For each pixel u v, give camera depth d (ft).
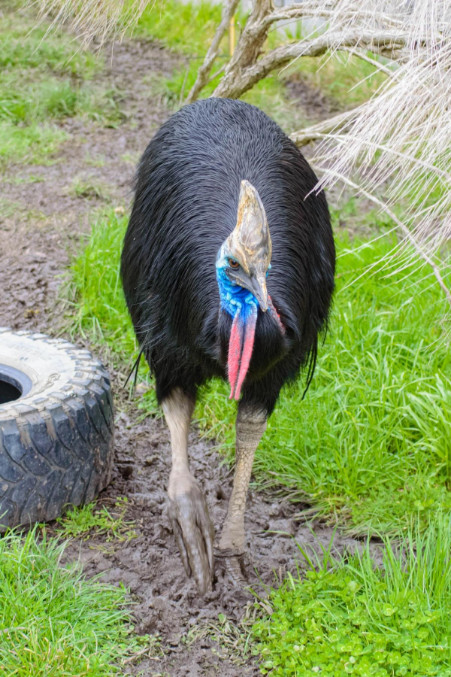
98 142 27.20
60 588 11.14
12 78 29.91
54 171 25.16
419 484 13.97
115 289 19.02
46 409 12.60
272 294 10.52
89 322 18.63
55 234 21.81
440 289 18.49
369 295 19.02
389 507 13.79
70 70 30.96
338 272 19.13
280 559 12.74
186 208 11.69
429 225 10.90
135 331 13.00
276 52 16.47
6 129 27.12
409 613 10.89
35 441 12.35
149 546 12.76
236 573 12.17
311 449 14.93
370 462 14.48
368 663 10.21
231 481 14.73
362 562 12.05
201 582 11.82
